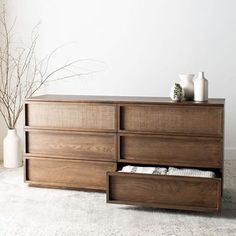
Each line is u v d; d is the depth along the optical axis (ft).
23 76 14.17
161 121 9.91
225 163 13.44
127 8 13.66
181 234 8.00
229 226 8.40
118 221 8.65
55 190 10.69
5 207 9.40
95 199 10.03
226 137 13.91
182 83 10.28
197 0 13.39
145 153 10.12
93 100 10.28
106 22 13.78
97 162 10.37
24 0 13.88
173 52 13.67
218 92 13.71
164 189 9.10
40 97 11.19
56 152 10.73
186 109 9.71
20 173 12.30
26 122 10.84
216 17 13.41
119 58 13.88
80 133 10.42
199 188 8.91
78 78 14.11
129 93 14.01
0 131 14.21
